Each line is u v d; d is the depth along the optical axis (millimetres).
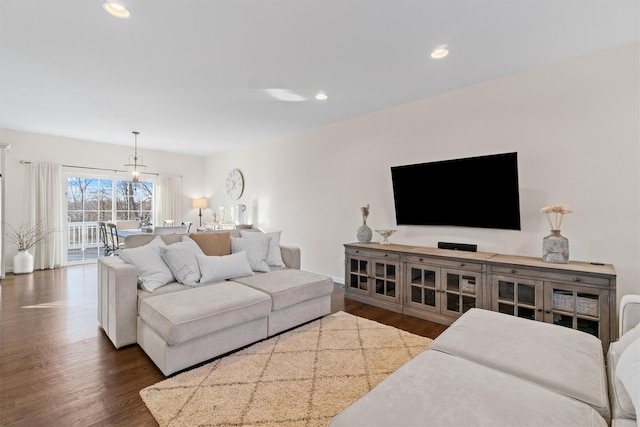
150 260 2732
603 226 2512
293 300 2695
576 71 2609
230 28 2166
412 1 1882
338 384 1918
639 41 2352
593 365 1343
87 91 3318
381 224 4008
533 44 2396
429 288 3057
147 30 2186
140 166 6320
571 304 2307
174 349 1982
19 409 1667
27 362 2170
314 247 4852
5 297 3734
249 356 2266
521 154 2896
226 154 6828
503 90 2994
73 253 5828
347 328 2807
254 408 1682
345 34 2250
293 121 4469
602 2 1885
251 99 3568
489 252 3111
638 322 1615
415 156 3646
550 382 1228
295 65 2738
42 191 5312
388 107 3861
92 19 2051
